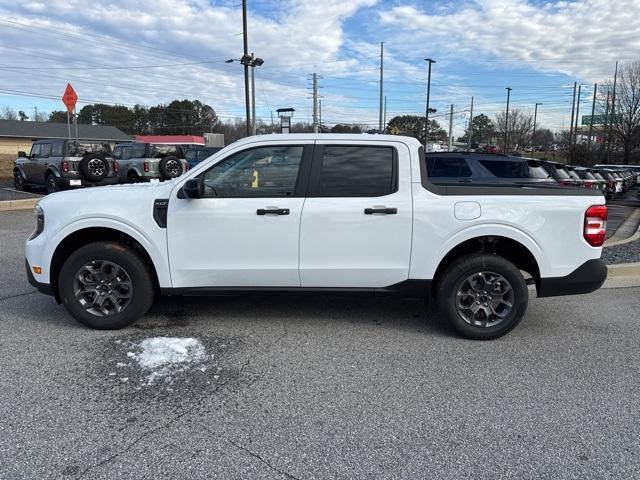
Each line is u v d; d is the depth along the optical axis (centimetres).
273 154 453
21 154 1761
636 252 810
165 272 459
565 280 455
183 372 388
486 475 268
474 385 371
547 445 296
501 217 443
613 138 4831
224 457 281
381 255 452
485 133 8656
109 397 346
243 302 562
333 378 381
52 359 406
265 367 399
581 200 449
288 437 302
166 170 1828
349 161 453
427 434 306
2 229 1038
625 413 333
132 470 269
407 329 488
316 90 5575
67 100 1683
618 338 470
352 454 286
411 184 450
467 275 450
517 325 482
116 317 465
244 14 2802
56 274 474
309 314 527
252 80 3219
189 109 10438
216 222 449
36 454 281
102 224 453
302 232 448
